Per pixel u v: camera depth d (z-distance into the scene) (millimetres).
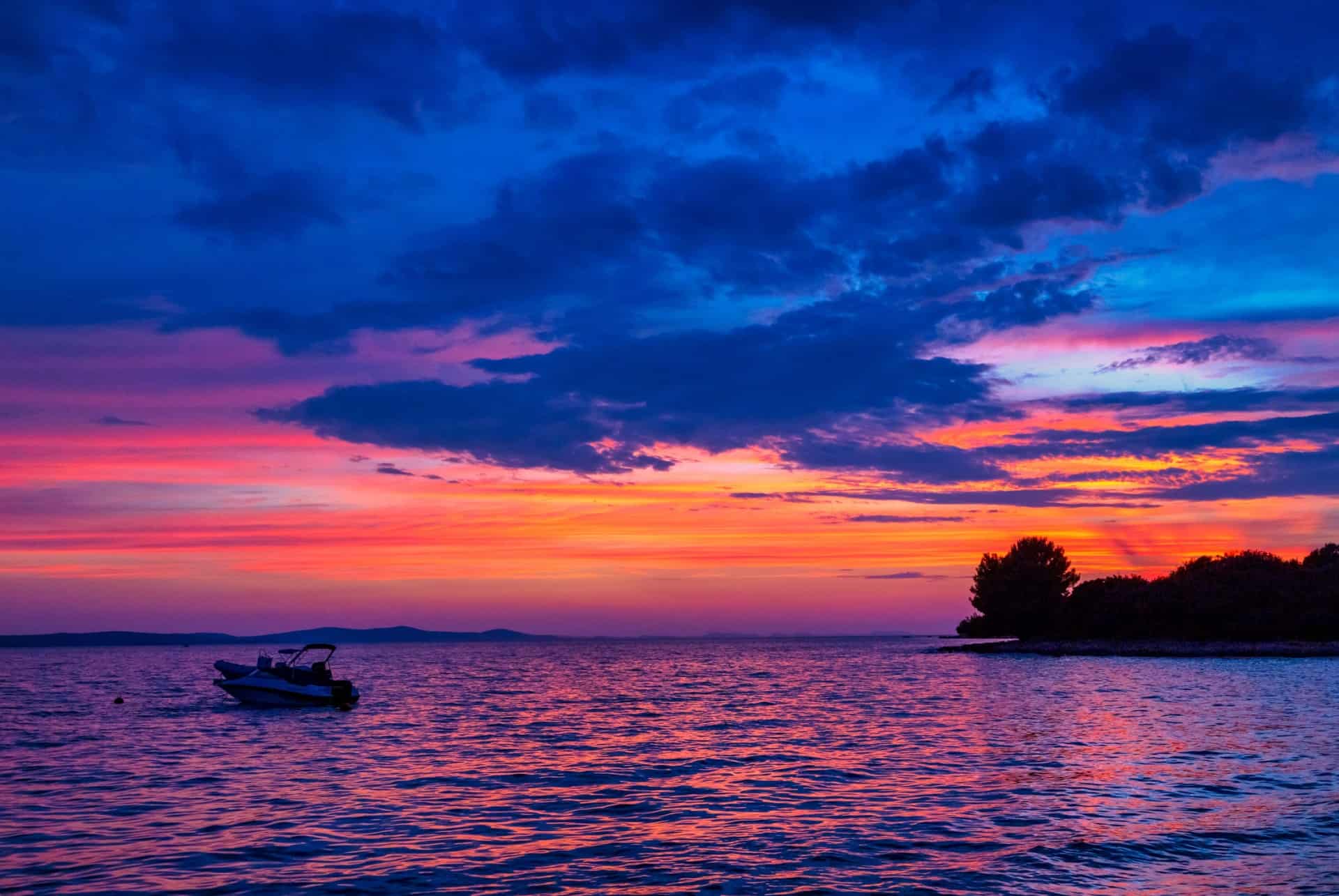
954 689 65062
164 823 22359
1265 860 18141
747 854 19094
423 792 26281
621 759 32562
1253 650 107000
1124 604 136750
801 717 46938
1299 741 33875
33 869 18359
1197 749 32250
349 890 16906
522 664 136250
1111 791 25000
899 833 20672
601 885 17062
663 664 130625
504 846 19984
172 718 48562
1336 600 118812
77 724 45938
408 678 93500
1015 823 21422
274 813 23500
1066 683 68938
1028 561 154250
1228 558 139625
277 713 50969
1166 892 16312
